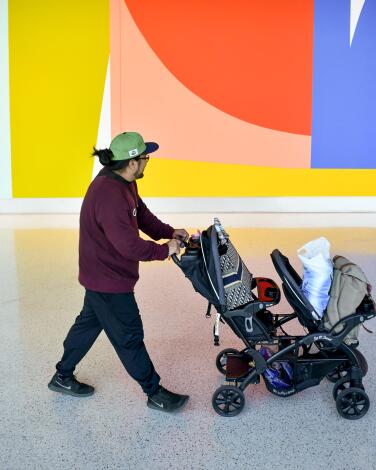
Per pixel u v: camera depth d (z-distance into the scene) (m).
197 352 3.11
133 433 2.30
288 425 2.36
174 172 7.36
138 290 4.23
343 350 2.43
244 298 2.38
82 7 6.99
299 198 7.46
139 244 2.20
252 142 7.31
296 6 7.06
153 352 3.10
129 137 2.21
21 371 2.86
